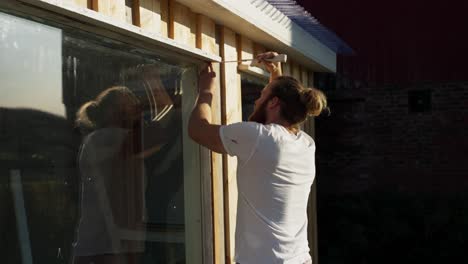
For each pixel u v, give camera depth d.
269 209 2.88
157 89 3.56
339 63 10.59
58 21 2.69
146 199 3.49
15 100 2.58
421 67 10.27
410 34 10.31
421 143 10.24
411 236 9.00
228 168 4.10
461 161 10.05
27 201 2.70
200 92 3.54
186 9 3.63
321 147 10.62
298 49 5.27
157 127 3.58
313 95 3.04
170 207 3.70
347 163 10.52
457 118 10.09
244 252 2.91
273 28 4.55
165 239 3.65
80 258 3.03
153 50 3.41
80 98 2.98
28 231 2.70
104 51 3.10
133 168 3.40
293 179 2.95
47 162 2.80
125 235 3.34
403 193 10.04
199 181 3.83
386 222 9.22
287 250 2.89
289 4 4.67
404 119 10.33
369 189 10.39
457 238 8.82
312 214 6.63
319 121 10.66
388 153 10.37
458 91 10.10
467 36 10.08
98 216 3.15
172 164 3.71
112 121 3.22
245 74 4.58
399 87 10.35
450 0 10.15
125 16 3.00
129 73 3.32
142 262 3.47
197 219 3.83
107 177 3.21
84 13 2.59
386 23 10.43
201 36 3.79
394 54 10.39
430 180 10.17
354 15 10.58
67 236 2.94
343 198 10.27
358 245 9.03
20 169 2.65
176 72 3.71
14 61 2.55
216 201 3.95
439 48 10.20
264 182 2.87
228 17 3.87
